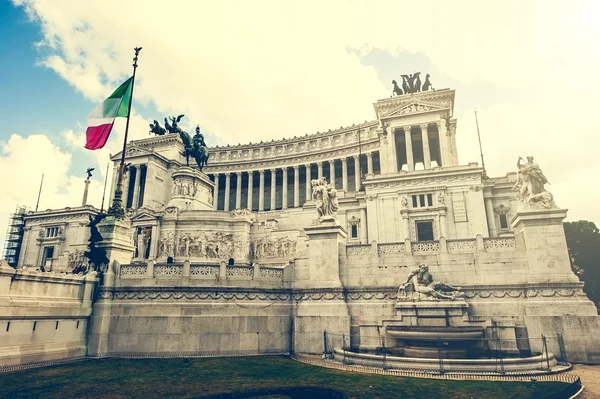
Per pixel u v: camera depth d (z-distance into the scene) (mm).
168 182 90938
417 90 87250
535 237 23766
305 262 27219
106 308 24109
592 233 67688
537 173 25062
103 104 30328
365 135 90125
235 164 101312
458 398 13742
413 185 57344
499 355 18750
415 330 21688
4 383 15984
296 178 95625
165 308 24000
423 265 24406
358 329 24656
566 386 15062
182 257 51562
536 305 22453
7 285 18875
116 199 27562
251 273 26141
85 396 14391
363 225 59438
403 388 15156
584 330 21328
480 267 24547
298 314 25547
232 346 23922
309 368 19469
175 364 20625
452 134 75875
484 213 53906
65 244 69562
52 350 20859
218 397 14250
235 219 53062
